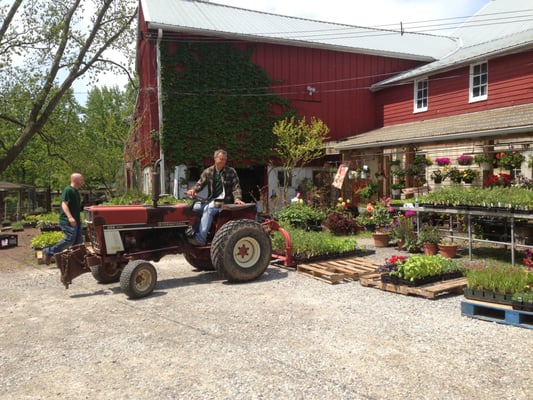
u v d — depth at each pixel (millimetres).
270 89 18406
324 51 19547
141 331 4664
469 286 5195
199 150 16984
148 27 16016
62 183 29328
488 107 15602
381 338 4328
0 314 5465
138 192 15172
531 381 3354
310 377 3492
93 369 3752
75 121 19938
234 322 4883
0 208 24078
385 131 18078
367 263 7773
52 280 7449
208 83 17109
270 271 7680
